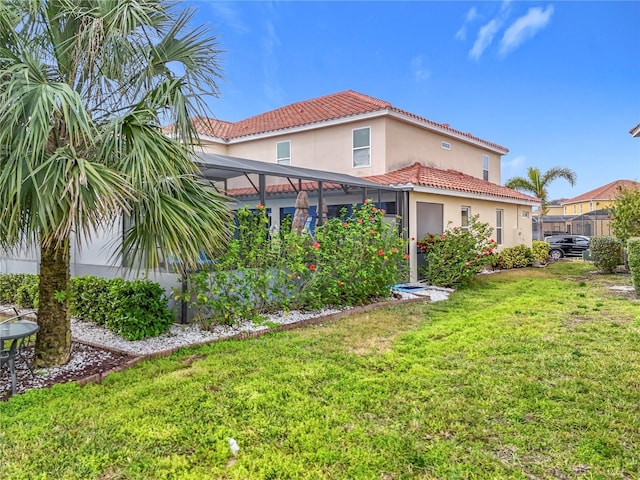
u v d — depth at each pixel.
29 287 8.48
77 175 3.81
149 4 4.85
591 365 4.96
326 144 16.28
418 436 3.43
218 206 5.32
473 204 16.16
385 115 14.74
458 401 4.04
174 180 4.77
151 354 5.40
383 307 8.86
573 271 16.08
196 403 3.98
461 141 19.22
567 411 3.82
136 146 4.37
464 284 11.96
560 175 26.55
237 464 3.04
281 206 16.19
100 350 5.66
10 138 3.91
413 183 12.41
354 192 13.81
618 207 14.43
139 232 4.78
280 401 4.03
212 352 5.59
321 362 5.16
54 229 3.82
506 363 5.11
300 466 3.01
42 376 4.73
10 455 3.12
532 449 3.24
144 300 6.17
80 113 4.02
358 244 8.61
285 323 7.08
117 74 4.96
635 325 6.87
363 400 4.06
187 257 4.72
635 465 3.03
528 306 8.73
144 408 3.87
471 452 3.20
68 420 3.65
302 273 7.84
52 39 4.84
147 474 2.92
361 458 3.11
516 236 19.41
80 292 7.22
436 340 6.20
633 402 3.98
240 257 7.16
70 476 2.89
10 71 3.95
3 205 3.76
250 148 18.56
